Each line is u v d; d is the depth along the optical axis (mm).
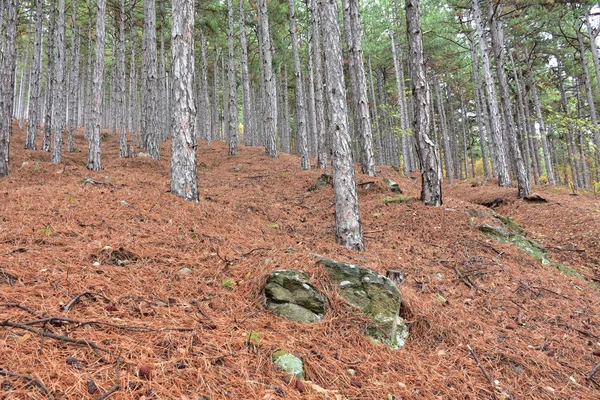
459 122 39781
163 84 24516
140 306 2877
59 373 1929
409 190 12750
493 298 4617
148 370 2076
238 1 23281
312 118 23109
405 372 2818
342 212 5723
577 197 13367
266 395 2125
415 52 8727
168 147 21531
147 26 17578
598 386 3031
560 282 5488
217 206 7008
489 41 22609
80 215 4938
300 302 3361
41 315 2455
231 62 19438
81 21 21969
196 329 2684
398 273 4520
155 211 5688
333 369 2605
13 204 5070
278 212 8273
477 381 2891
